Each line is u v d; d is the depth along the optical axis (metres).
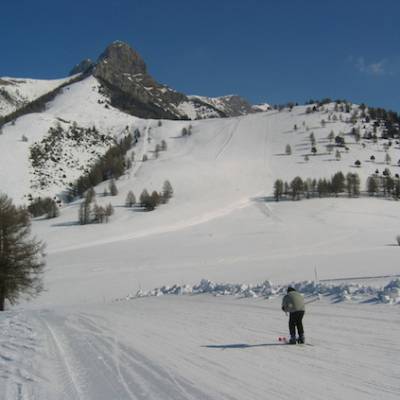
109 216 145.75
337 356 10.52
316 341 12.36
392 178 176.38
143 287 52.22
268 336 13.48
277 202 153.25
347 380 8.56
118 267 71.69
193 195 165.38
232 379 8.77
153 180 189.25
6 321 18.33
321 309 17.81
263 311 18.69
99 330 15.20
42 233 127.25
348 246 83.88
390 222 118.81
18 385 8.27
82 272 68.56
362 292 19.77
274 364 9.99
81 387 8.22
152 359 10.53
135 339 13.34
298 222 121.81
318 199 155.75
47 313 22.89
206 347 12.03
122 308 24.62
